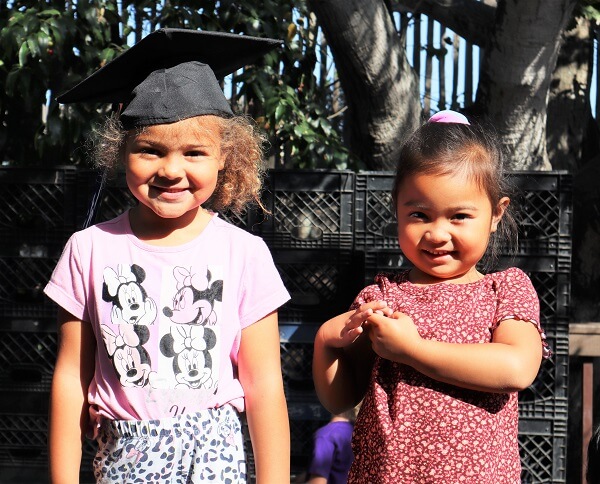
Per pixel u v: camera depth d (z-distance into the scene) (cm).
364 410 221
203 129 218
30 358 400
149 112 216
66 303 223
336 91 681
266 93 491
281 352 398
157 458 213
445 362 206
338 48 511
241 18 489
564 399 381
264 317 227
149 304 219
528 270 383
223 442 218
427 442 209
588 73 612
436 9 628
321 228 398
